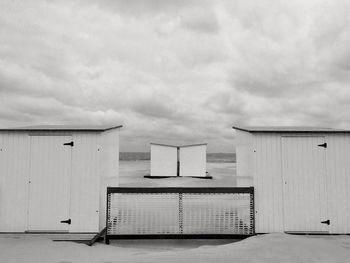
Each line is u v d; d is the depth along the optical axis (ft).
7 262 18.90
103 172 28.89
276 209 27.81
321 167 28.22
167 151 94.63
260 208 27.76
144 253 21.68
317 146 28.37
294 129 30.14
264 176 28.14
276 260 18.39
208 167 164.35
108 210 26.40
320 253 20.13
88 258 19.81
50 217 27.22
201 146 94.63
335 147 28.35
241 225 31.19
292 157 28.35
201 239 28.58
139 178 89.35
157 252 21.71
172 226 31.40
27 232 26.99
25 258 19.76
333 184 28.04
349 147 28.37
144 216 35.55
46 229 27.09
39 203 27.32
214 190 26.89
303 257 19.15
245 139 31.22
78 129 27.73
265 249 20.08
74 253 21.36
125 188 26.30
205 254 19.06
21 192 27.43
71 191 27.45
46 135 27.94
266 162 28.30
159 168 94.53
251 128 31.55
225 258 18.19
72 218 27.20
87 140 27.91
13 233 26.99
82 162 27.71
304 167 28.25
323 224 27.66
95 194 27.43
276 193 27.99
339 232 27.53
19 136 27.91
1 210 27.25
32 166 27.66
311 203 27.86
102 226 28.71
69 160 27.73
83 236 26.40
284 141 28.48
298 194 27.96
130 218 34.76
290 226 27.66
